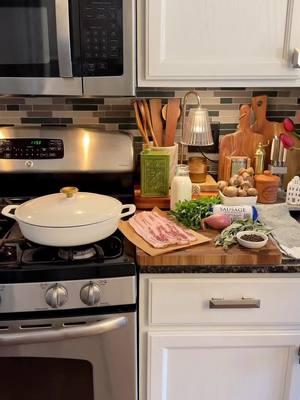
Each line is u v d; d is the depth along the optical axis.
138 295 1.10
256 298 1.11
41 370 1.13
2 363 1.12
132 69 1.19
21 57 1.16
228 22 1.21
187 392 1.21
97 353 1.09
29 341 1.00
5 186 1.51
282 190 1.57
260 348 1.16
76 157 1.47
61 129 1.49
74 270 1.01
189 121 1.48
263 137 1.60
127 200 1.50
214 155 1.66
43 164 1.47
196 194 1.48
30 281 1.01
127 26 1.15
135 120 1.62
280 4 1.20
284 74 1.26
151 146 1.50
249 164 1.57
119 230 1.21
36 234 1.05
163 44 1.22
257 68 1.25
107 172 1.48
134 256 1.08
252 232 1.15
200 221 1.24
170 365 1.17
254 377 1.20
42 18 1.13
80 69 1.18
